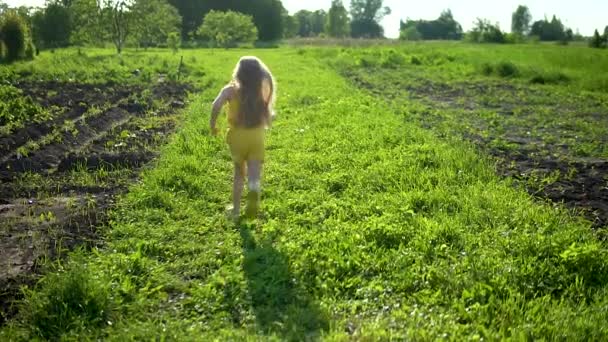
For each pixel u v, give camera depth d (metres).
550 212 4.32
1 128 7.12
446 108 10.42
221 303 3.07
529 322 2.82
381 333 2.71
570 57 21.28
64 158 5.84
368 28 84.25
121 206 4.50
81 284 3.01
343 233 3.96
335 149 6.41
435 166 5.74
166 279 3.34
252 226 4.16
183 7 59.34
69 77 13.66
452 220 4.14
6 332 2.76
